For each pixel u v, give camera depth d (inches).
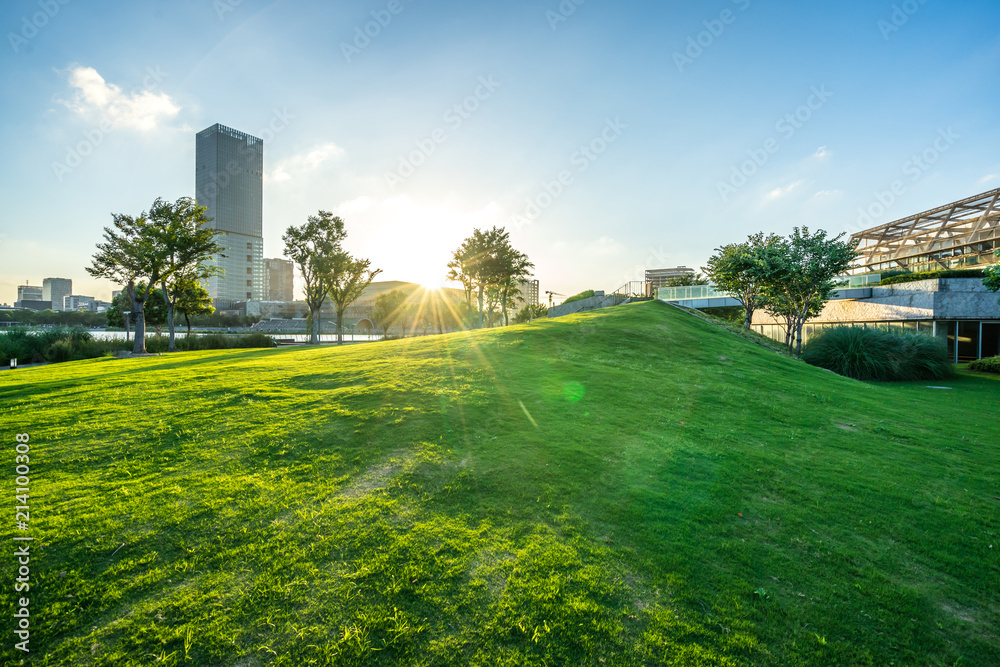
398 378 383.2
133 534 160.2
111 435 252.1
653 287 1497.3
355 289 1818.4
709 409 342.6
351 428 264.8
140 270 1085.8
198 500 183.9
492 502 190.9
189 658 114.3
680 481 218.7
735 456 253.8
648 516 185.8
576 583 143.9
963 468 264.1
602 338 610.2
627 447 255.9
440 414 292.4
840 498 213.6
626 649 121.3
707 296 1391.5
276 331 4170.8
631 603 137.5
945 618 140.5
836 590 149.8
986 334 973.2
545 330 652.1
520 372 416.2
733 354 598.5
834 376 585.9
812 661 121.2
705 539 172.9
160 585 137.8
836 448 282.0
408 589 138.9
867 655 124.0
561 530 173.0
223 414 287.7
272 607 130.7
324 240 1720.0
